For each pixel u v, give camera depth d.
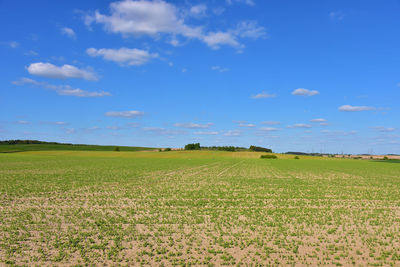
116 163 81.88
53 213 19.16
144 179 41.31
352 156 189.88
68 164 73.31
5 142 198.75
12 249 12.45
